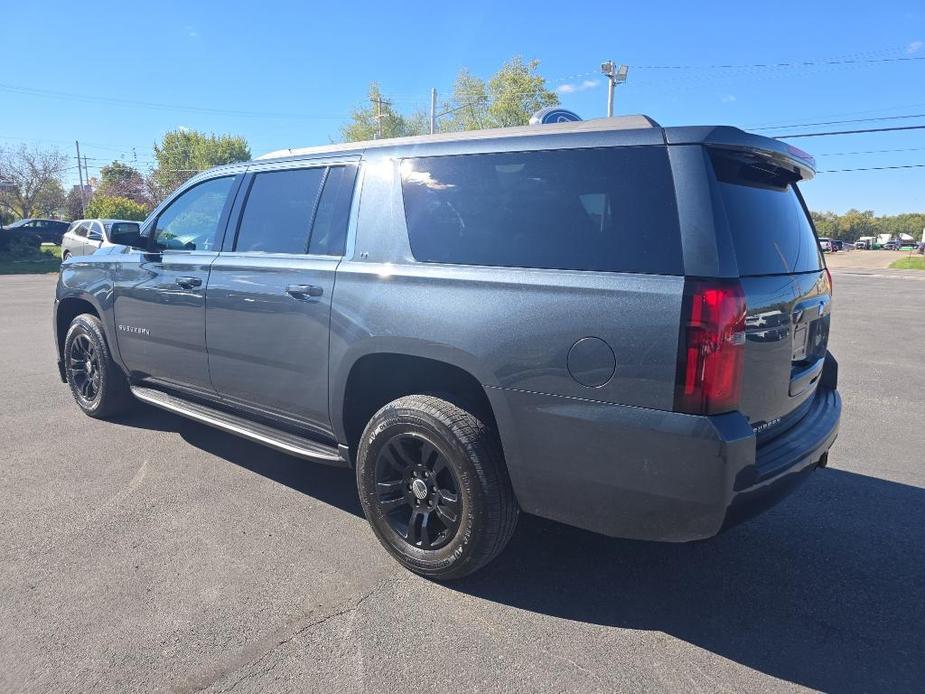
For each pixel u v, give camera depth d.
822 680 2.44
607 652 2.58
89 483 4.11
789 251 2.94
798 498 4.10
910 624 2.79
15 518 3.62
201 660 2.48
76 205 65.56
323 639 2.62
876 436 5.40
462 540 2.89
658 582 3.11
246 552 3.29
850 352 9.46
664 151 2.51
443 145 3.15
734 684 2.41
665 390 2.36
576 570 3.20
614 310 2.45
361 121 55.88
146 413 5.60
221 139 69.88
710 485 2.33
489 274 2.79
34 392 6.32
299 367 3.52
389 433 3.08
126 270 4.70
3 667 2.43
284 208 3.79
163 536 3.44
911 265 40.09
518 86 46.16
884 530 3.67
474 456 2.81
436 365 3.02
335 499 3.95
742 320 2.37
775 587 3.08
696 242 2.37
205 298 4.02
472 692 2.34
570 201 2.69
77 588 2.95
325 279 3.35
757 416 2.61
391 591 2.98
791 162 2.85
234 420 4.10
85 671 2.41
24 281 21.22
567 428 2.57
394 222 3.21
